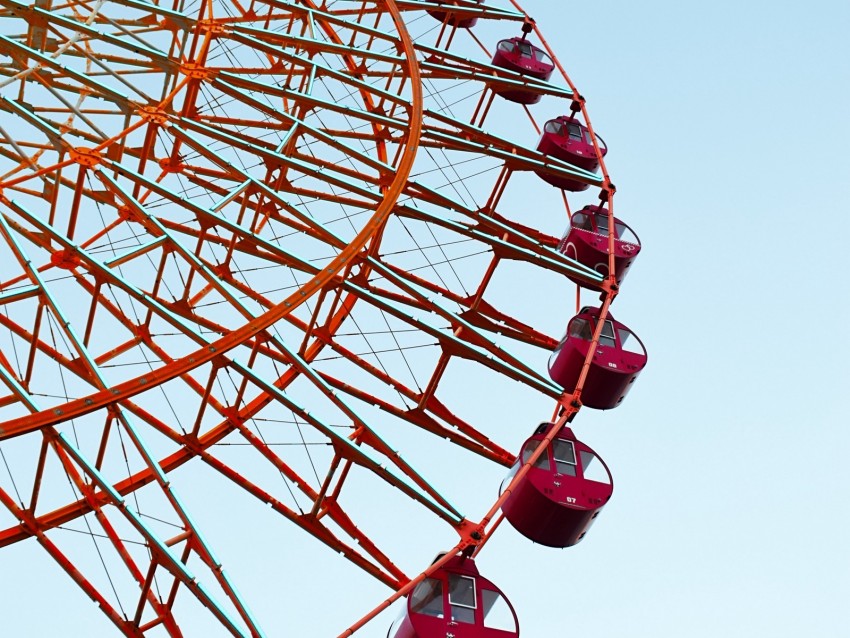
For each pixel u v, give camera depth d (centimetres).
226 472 2886
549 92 4456
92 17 3309
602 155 4534
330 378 3262
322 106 3544
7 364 2761
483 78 4294
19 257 2780
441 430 3284
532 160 4041
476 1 4869
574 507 3114
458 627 2736
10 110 3014
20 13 3194
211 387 2798
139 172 3291
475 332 3312
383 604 2569
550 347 3759
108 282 2848
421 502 2856
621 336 3662
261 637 2491
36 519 2609
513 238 4128
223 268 3269
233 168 3216
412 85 3738
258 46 3572
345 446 2838
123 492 2797
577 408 3247
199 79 3425
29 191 3375
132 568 2612
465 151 4103
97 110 3456
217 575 2547
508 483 3192
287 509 2892
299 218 3238
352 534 2930
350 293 3275
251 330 2797
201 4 3588
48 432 2514
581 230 4091
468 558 2845
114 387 2605
